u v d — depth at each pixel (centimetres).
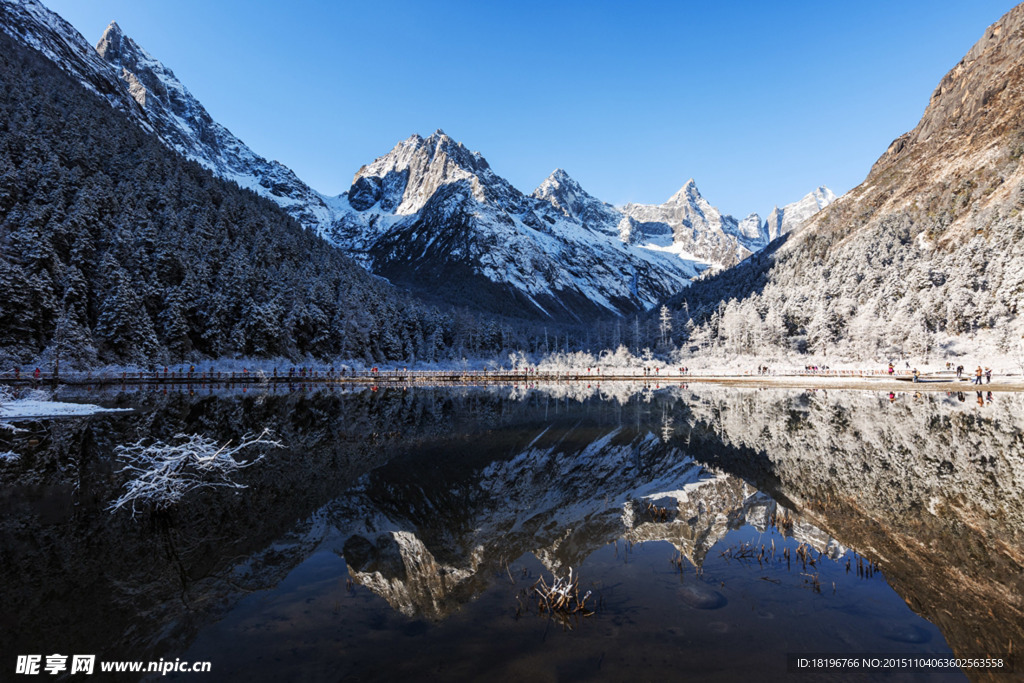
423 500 1259
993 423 2408
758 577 801
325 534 1001
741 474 1516
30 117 8062
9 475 1369
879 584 773
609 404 3766
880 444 1966
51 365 4694
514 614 679
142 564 830
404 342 10062
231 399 3684
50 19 18688
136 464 1502
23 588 736
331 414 2972
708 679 512
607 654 571
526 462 1723
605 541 980
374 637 610
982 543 939
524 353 11550
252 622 647
